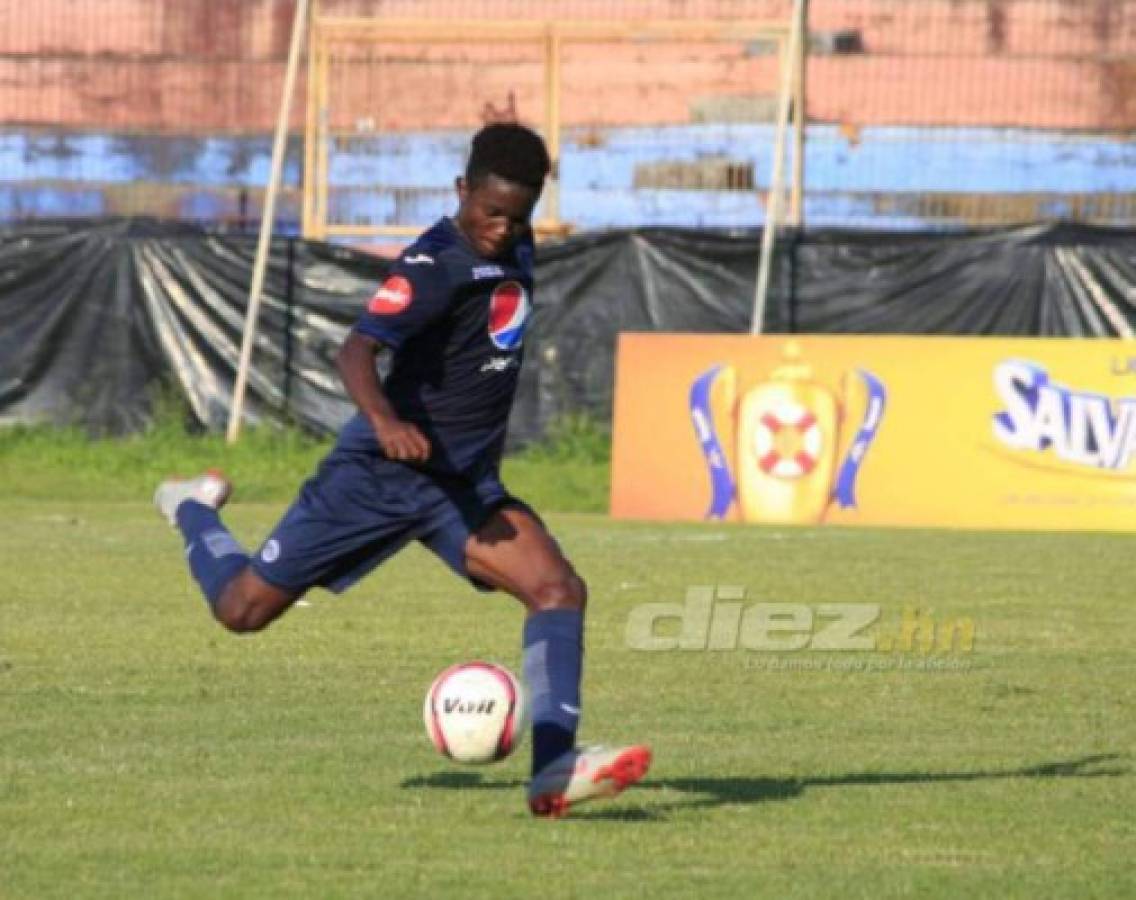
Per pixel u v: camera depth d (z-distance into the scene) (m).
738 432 68.25
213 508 26.11
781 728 31.14
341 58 103.31
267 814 24.27
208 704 32.69
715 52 104.44
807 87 104.75
